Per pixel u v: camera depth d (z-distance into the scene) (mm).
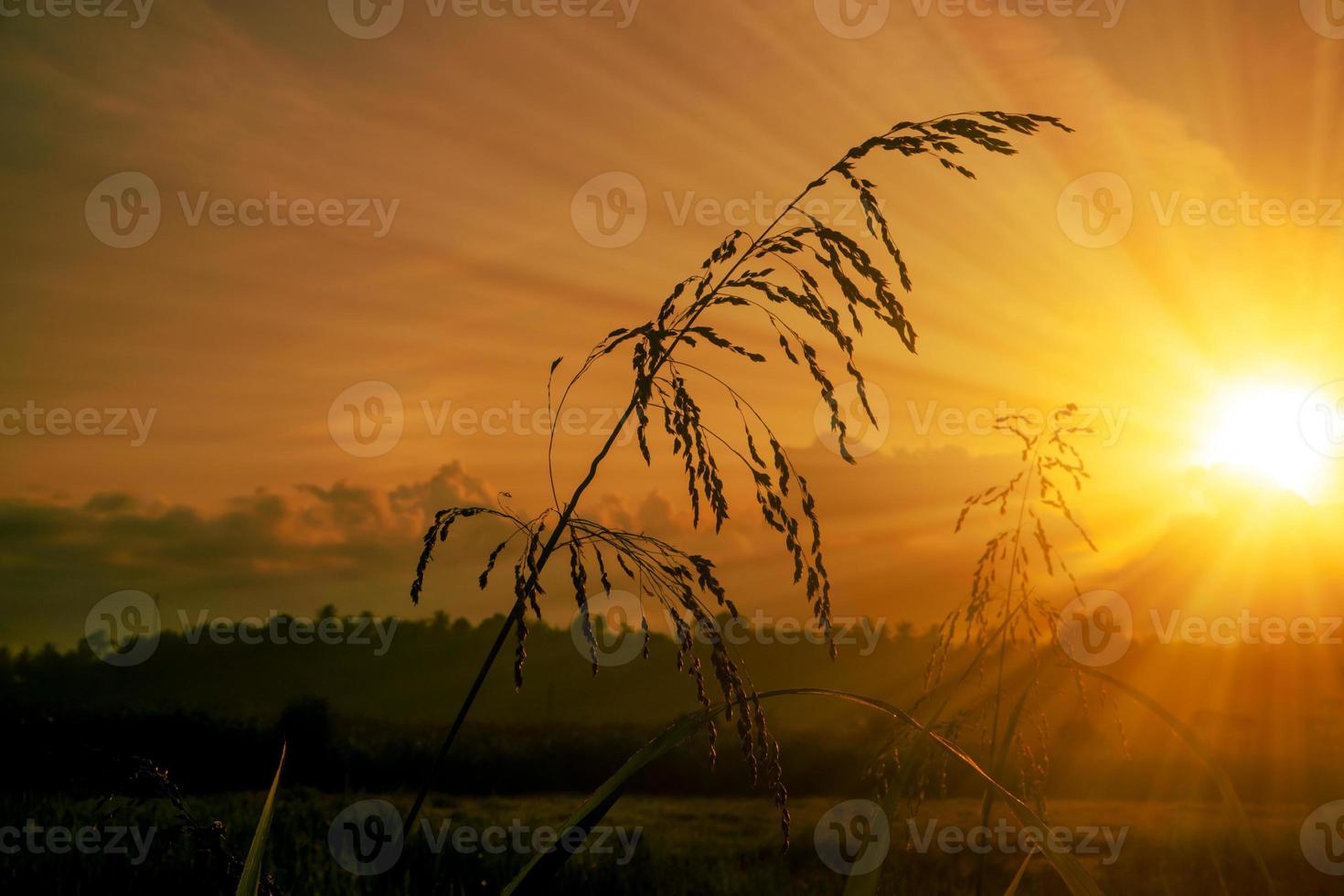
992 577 2354
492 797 24406
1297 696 22469
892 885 4234
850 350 1259
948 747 1213
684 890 8633
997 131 1303
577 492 1244
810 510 1225
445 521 1233
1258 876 9539
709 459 1230
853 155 1313
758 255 1284
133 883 4449
